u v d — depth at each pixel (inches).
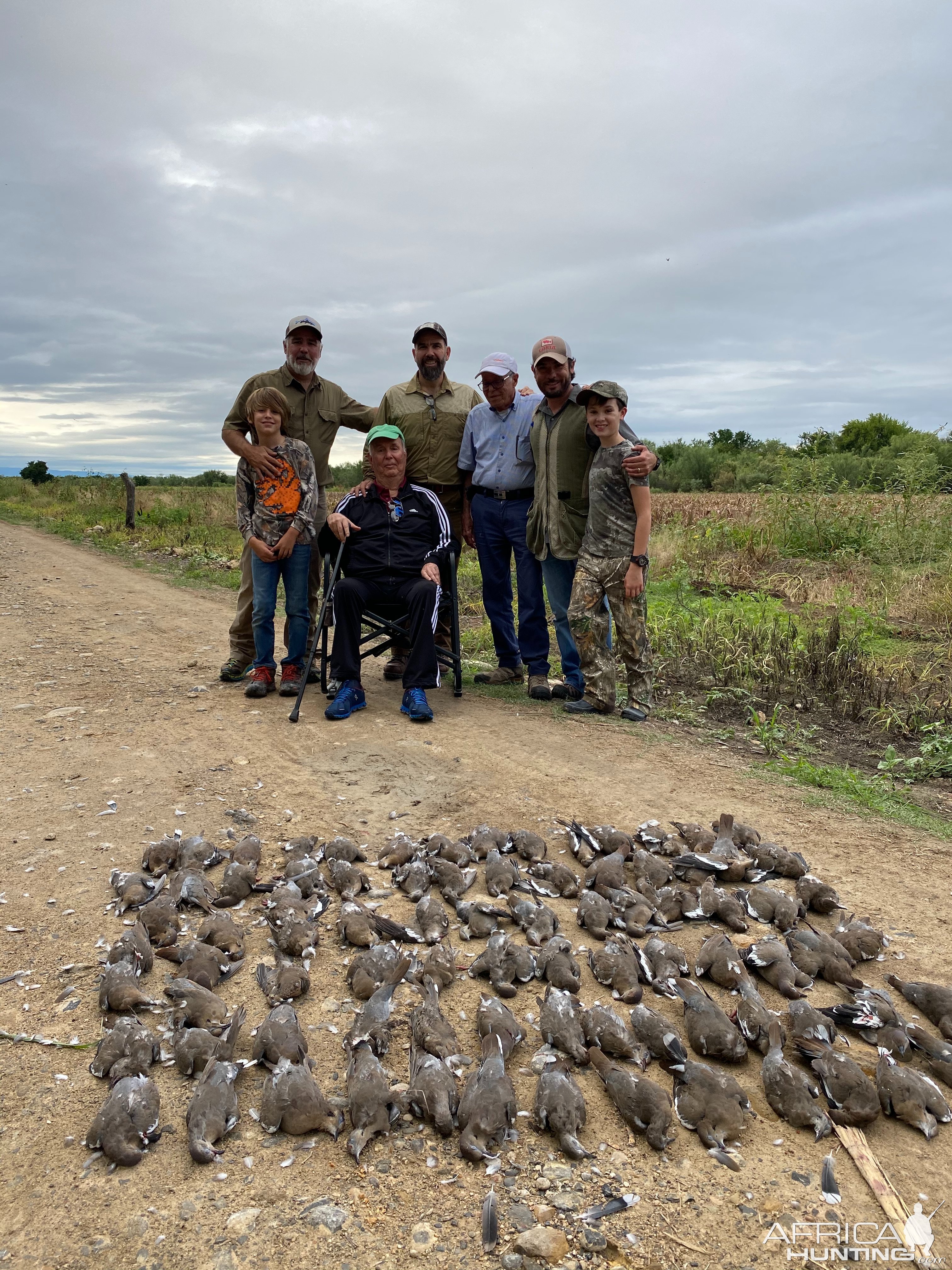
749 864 186.4
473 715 304.0
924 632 425.4
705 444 1600.6
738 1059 131.3
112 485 1286.9
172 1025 136.6
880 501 677.3
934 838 212.4
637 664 302.5
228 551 772.6
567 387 292.8
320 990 148.9
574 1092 118.0
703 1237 100.7
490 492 319.9
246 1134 116.3
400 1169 110.5
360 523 306.2
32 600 526.6
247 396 311.9
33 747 259.3
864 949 158.4
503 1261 97.0
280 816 216.4
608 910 168.4
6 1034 133.9
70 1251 97.0
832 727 306.5
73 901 173.0
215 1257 96.4
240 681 344.8
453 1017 142.6
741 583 541.0
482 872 191.5
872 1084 122.5
